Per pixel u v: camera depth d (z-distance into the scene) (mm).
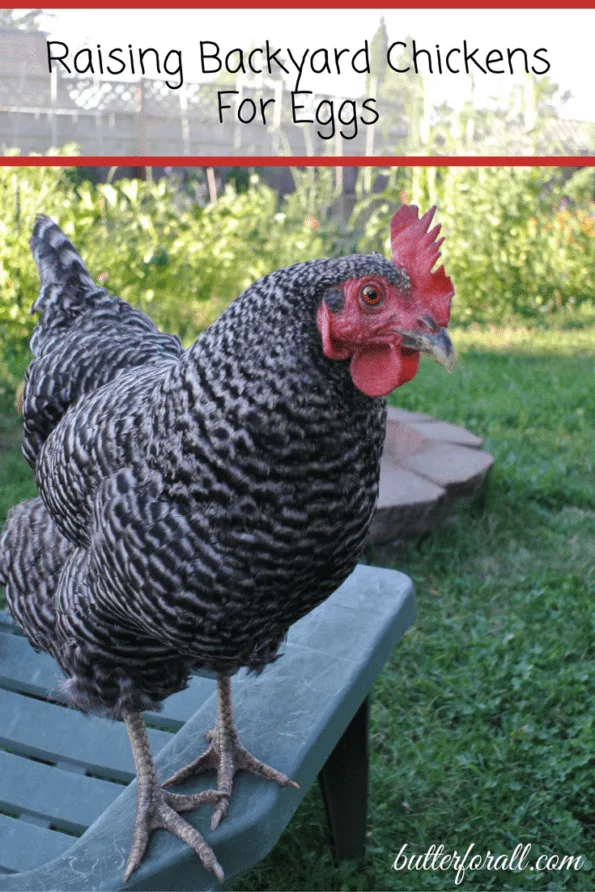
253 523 641
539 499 1752
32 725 983
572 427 2129
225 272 2859
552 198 3408
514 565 1519
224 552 646
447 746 1111
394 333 624
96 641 732
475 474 1599
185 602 661
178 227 2785
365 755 948
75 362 855
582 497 1752
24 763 954
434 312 623
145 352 851
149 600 669
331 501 646
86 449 710
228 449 635
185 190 3584
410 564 1508
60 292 944
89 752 951
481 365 2576
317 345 628
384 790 1071
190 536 649
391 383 629
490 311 3139
